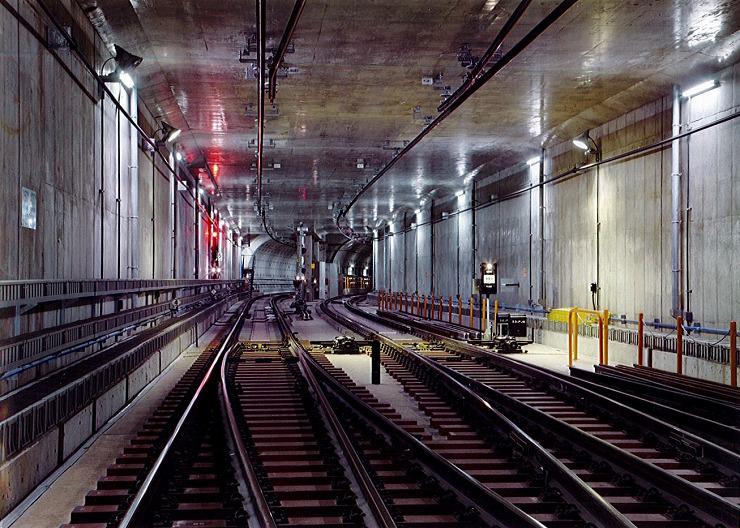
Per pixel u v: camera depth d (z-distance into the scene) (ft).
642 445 28.37
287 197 117.19
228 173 89.97
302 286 151.43
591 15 35.88
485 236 94.79
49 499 21.97
